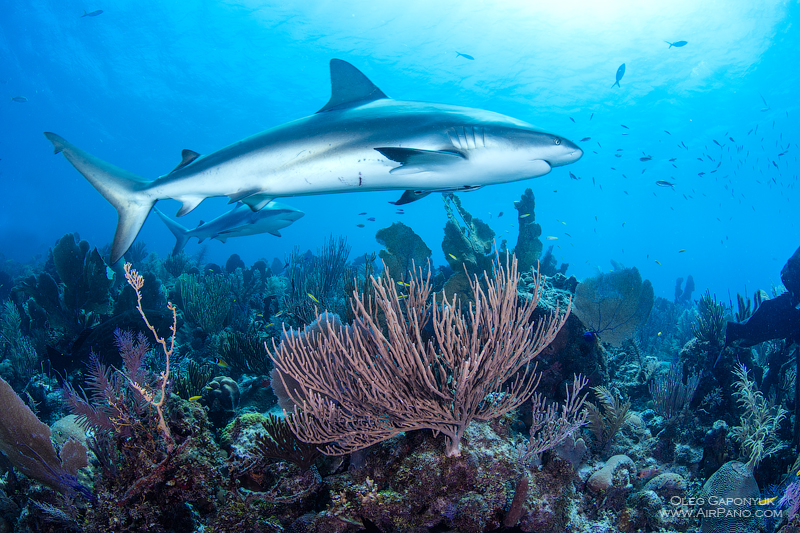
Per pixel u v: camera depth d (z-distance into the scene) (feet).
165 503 9.41
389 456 10.07
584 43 121.08
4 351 24.86
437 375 9.62
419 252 24.31
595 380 15.06
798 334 15.03
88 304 27.07
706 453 13.96
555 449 11.36
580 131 165.99
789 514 9.84
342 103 14.87
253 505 9.53
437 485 9.46
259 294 37.96
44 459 9.66
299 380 8.93
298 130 14.21
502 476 9.82
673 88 131.54
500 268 9.15
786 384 17.33
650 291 17.62
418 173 13.11
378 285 8.68
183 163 16.15
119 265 40.27
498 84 144.87
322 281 31.89
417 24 127.85
